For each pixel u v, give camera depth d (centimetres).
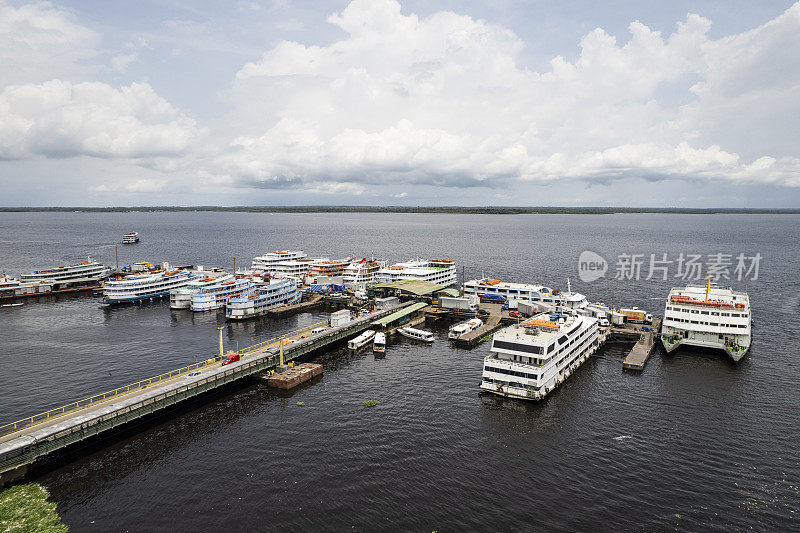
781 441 9156
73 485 7775
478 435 9431
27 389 11356
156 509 7169
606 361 14162
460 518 6975
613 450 8881
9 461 7769
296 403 10944
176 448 8931
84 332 16900
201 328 17762
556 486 7762
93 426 8912
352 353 14888
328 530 6719
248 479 7925
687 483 7838
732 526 6838
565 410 10606
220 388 11819
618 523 6894
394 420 10056
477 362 13900
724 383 12100
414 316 19825
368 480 7888
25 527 6744
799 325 17150
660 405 10838
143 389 10619
